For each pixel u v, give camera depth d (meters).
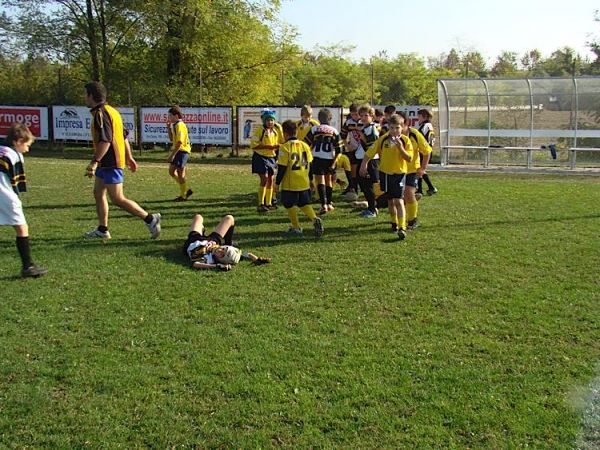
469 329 5.02
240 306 5.54
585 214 10.12
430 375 4.18
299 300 5.73
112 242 7.92
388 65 50.41
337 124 20.94
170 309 5.46
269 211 10.45
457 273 6.64
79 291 5.93
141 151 22.67
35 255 7.19
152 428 3.54
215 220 9.58
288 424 3.58
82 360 4.41
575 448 3.34
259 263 6.99
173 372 4.23
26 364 4.34
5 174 6.18
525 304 5.62
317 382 4.07
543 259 7.24
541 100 17.66
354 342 4.74
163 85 27.81
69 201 11.19
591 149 16.92
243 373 4.20
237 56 29.42
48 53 29.41
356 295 5.89
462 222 9.47
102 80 29.00
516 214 10.14
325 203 10.28
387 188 8.35
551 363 4.38
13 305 5.51
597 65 25.34
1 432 3.51
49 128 23.95
